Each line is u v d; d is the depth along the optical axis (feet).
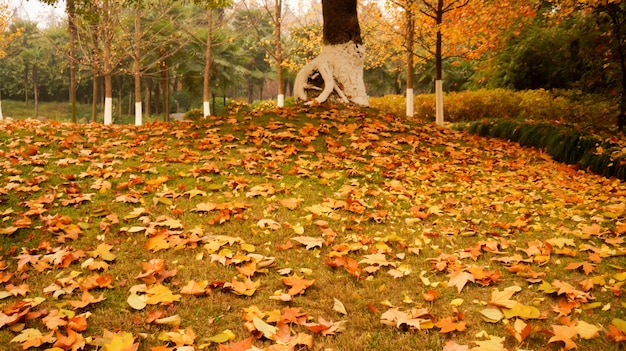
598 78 36.68
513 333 8.42
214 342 8.46
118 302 9.85
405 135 27.27
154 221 14.12
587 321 9.16
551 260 12.26
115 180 17.74
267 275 11.16
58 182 17.16
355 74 32.37
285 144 23.39
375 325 9.08
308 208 15.48
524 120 33.65
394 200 17.20
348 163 21.16
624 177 22.53
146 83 117.91
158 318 9.16
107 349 7.84
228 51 88.63
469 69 79.15
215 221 14.06
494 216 15.99
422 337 8.66
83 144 22.71
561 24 42.55
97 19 44.19
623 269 11.41
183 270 11.24
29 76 163.02
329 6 31.96
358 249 12.63
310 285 10.50
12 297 10.00
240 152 21.90
